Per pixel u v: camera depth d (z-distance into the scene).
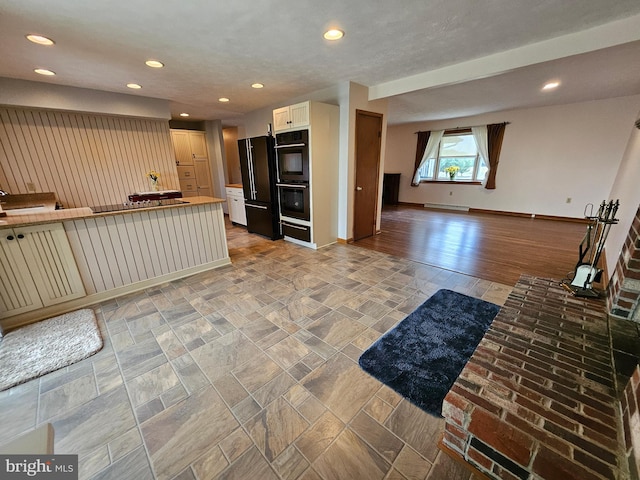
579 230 4.93
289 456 1.19
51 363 1.74
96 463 1.17
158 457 1.19
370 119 4.06
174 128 6.43
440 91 4.09
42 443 0.74
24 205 3.43
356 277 3.05
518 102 4.99
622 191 3.43
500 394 1.18
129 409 1.42
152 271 2.88
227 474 1.12
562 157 5.49
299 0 1.74
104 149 4.04
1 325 2.08
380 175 4.57
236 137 7.43
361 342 1.94
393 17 1.97
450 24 2.08
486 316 2.25
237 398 1.49
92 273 2.50
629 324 1.60
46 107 3.34
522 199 6.13
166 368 1.71
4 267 2.08
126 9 1.80
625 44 2.11
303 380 1.61
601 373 1.28
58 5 1.73
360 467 1.14
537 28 2.16
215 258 3.37
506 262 3.42
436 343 1.93
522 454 1.00
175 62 2.73
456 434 1.16
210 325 2.17
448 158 7.21
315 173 3.78
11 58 2.53
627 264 1.60
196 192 6.41
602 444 0.97
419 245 4.18
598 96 4.62
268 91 3.91
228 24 2.02
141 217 2.72
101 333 2.08
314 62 2.83
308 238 4.10
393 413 1.39
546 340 1.50
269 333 2.06
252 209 4.80
